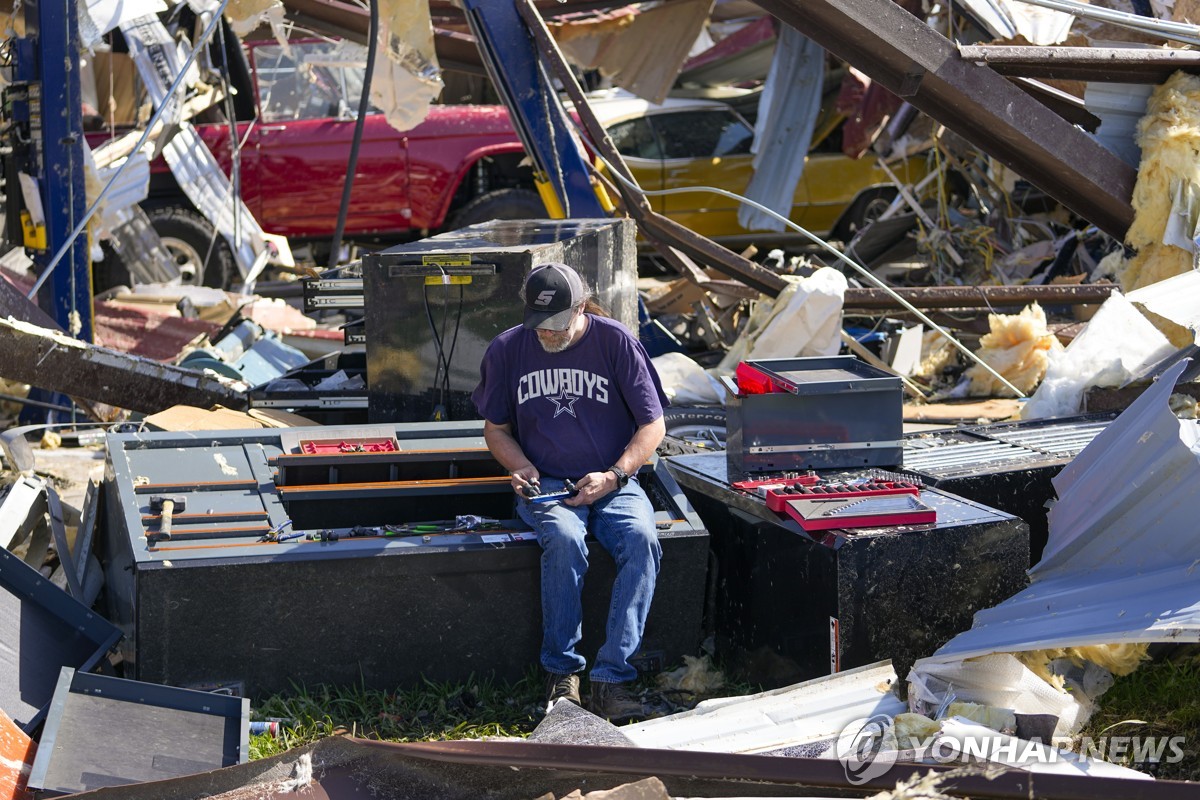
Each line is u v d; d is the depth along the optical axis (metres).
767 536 4.09
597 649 4.23
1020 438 4.97
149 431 4.89
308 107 11.29
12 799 2.96
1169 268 6.60
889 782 2.90
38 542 4.86
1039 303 7.89
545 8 9.60
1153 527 3.70
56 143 7.28
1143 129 6.61
